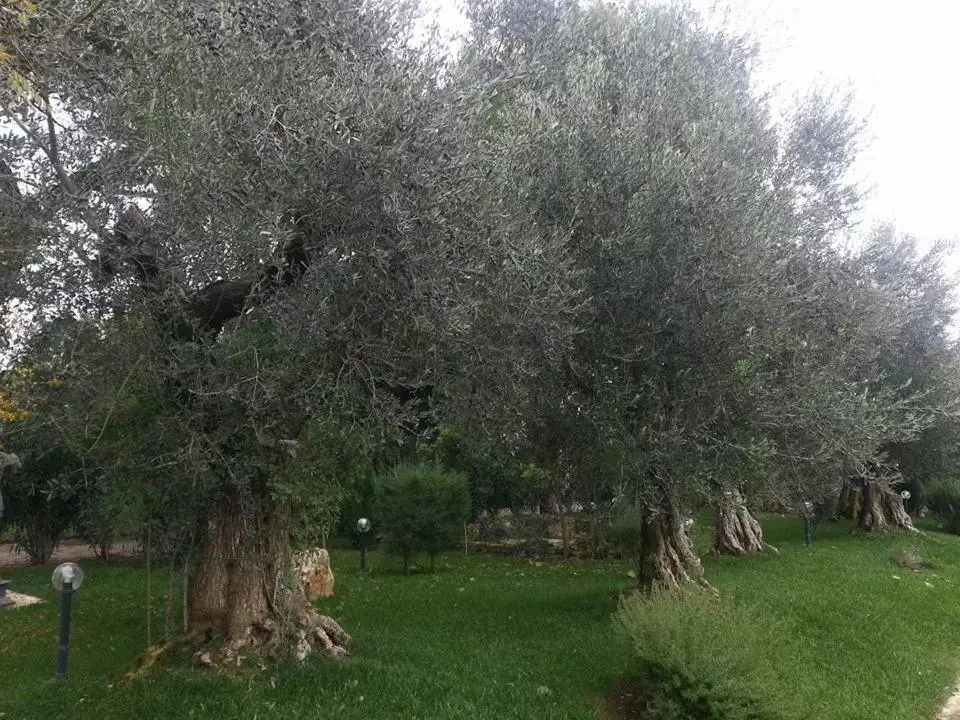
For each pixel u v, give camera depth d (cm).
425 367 568
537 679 650
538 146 738
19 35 546
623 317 736
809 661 784
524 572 1398
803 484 856
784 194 865
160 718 514
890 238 1344
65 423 498
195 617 633
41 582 1279
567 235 659
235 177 519
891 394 867
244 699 541
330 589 1130
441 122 559
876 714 668
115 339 504
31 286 486
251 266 519
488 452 795
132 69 550
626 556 1272
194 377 502
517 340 626
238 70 550
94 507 594
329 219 542
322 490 675
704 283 696
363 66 584
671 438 713
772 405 758
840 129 920
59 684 600
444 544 1424
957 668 834
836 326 848
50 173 522
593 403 767
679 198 693
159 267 499
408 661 667
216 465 541
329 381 532
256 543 636
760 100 939
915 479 2102
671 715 559
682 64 851
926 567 1437
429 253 530
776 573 1274
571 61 838
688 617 607
